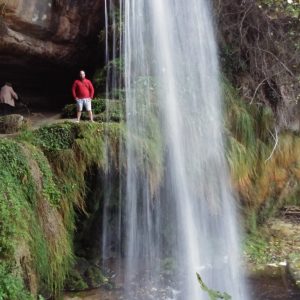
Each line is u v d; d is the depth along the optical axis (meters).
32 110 11.55
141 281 7.41
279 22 9.54
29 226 5.48
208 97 8.79
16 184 5.55
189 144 8.06
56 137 6.65
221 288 7.38
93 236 7.58
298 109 9.87
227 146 8.56
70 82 12.04
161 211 7.83
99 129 6.82
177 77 8.73
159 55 8.76
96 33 10.05
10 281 4.70
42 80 11.74
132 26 8.73
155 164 7.20
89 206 7.20
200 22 9.23
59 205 6.30
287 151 9.55
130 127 7.45
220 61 9.35
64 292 6.63
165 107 7.98
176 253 8.14
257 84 9.47
